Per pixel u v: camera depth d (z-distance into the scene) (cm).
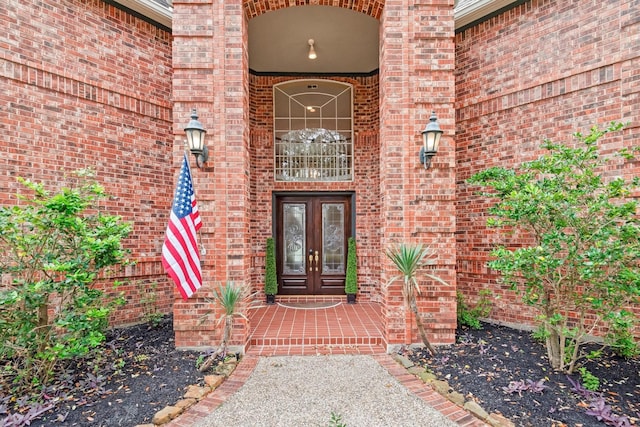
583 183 335
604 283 314
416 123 427
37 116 439
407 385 339
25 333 311
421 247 385
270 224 709
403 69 427
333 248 732
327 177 736
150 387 325
